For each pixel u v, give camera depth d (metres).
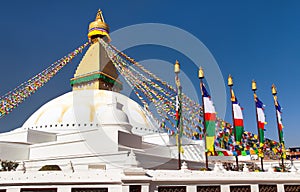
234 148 23.36
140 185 14.71
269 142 26.02
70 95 33.22
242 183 17.56
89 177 14.85
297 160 34.06
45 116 30.64
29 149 25.69
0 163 20.33
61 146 24.14
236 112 23.33
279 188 18.73
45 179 14.33
